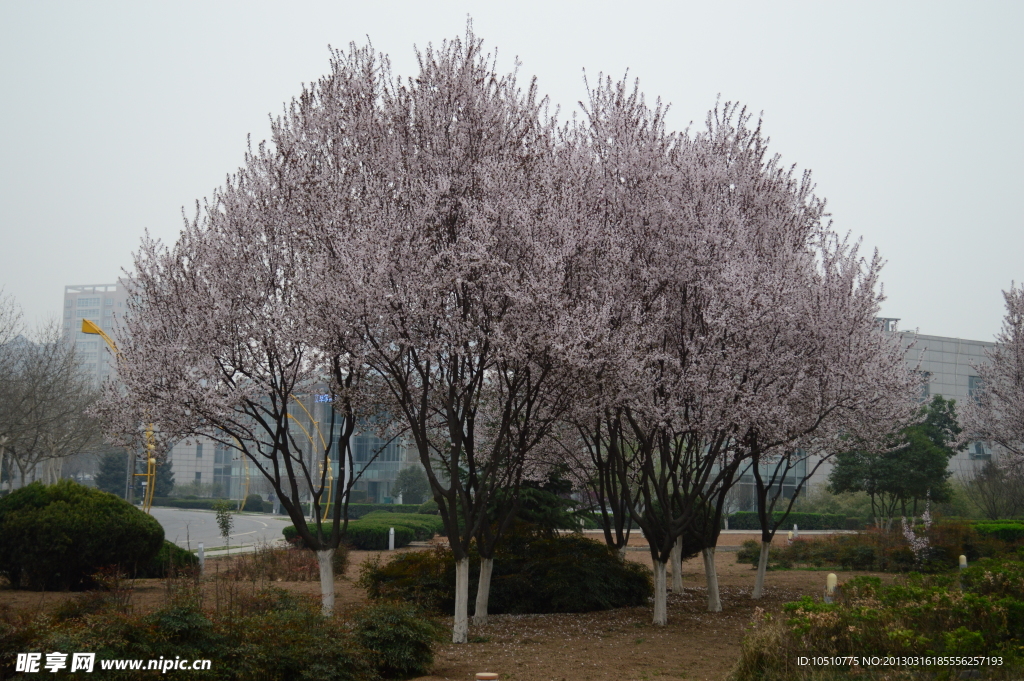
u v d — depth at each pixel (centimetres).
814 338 1491
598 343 1115
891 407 1599
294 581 1912
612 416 1419
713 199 1412
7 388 3100
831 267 1541
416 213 1159
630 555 2733
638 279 1330
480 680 724
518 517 1717
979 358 6141
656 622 1365
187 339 1206
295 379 1276
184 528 4009
